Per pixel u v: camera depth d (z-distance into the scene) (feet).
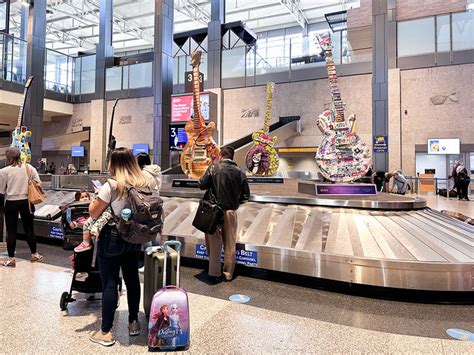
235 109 60.44
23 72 60.49
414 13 52.54
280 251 12.42
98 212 7.48
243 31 66.80
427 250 11.21
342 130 17.19
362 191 16.15
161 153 52.34
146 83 67.72
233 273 13.48
